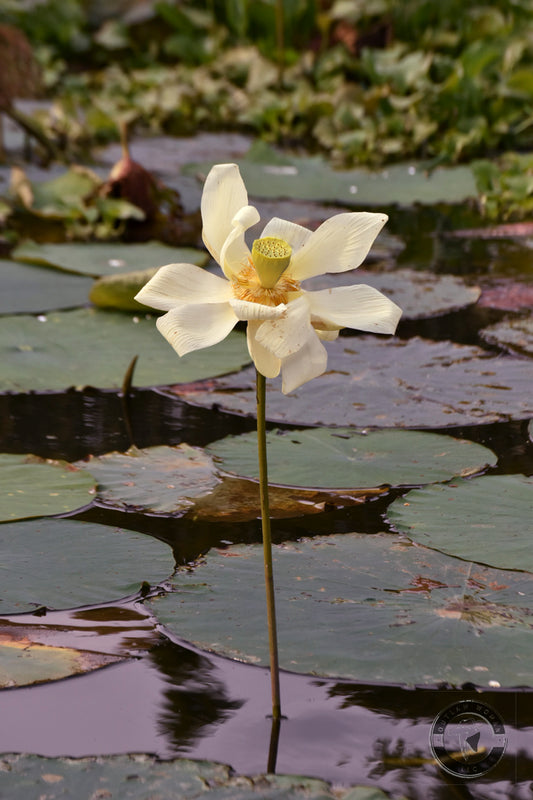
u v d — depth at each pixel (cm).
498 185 838
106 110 1249
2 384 446
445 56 1302
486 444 423
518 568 392
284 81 1334
